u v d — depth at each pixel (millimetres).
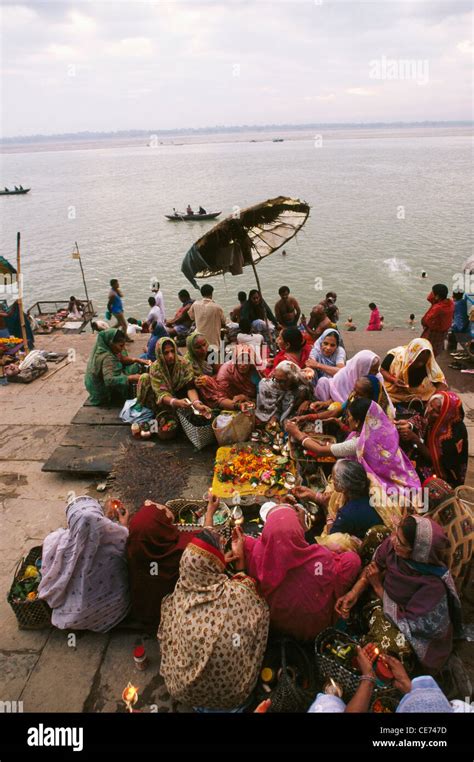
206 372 6676
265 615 3383
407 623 3350
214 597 3252
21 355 8883
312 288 25469
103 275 29188
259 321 9031
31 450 6211
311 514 4613
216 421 5523
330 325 7633
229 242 8094
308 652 3531
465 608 3883
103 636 3842
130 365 7078
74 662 3645
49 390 7828
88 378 6773
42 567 3770
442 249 31219
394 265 28500
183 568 3367
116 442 5953
